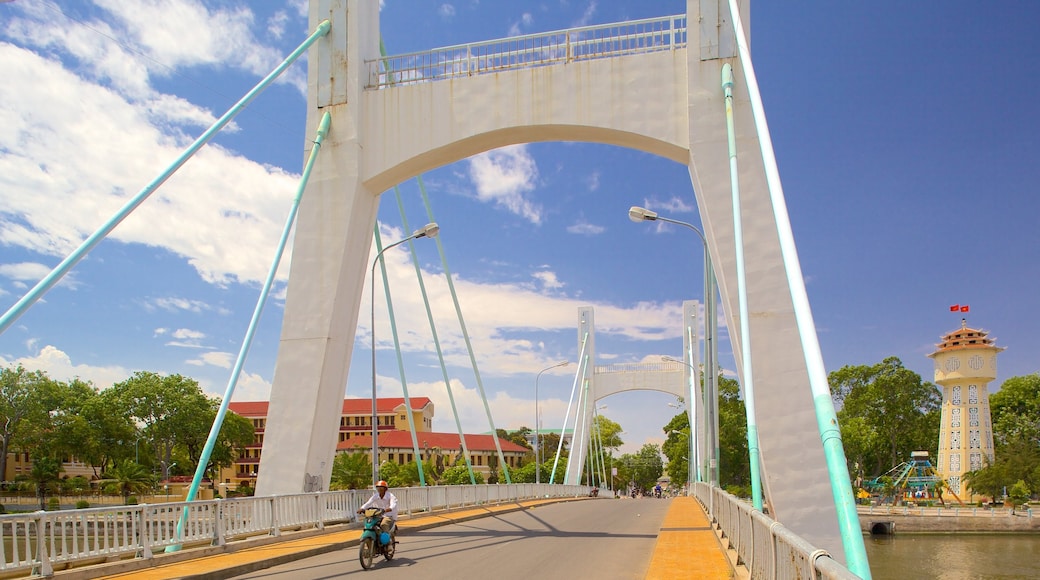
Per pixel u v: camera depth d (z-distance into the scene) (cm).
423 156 2142
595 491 6262
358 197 2134
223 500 1404
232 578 1130
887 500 6419
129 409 6269
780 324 1847
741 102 1958
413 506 2255
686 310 6781
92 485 6056
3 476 5453
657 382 7025
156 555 1201
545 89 2086
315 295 2084
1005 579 3484
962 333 6556
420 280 2920
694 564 1185
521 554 1426
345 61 2186
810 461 1772
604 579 1100
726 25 1986
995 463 6062
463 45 2158
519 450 10469
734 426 6281
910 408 7312
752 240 1897
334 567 1245
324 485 2042
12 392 5488
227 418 6800
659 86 2027
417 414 9519
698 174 1944
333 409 2097
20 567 962
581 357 6881
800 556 558
